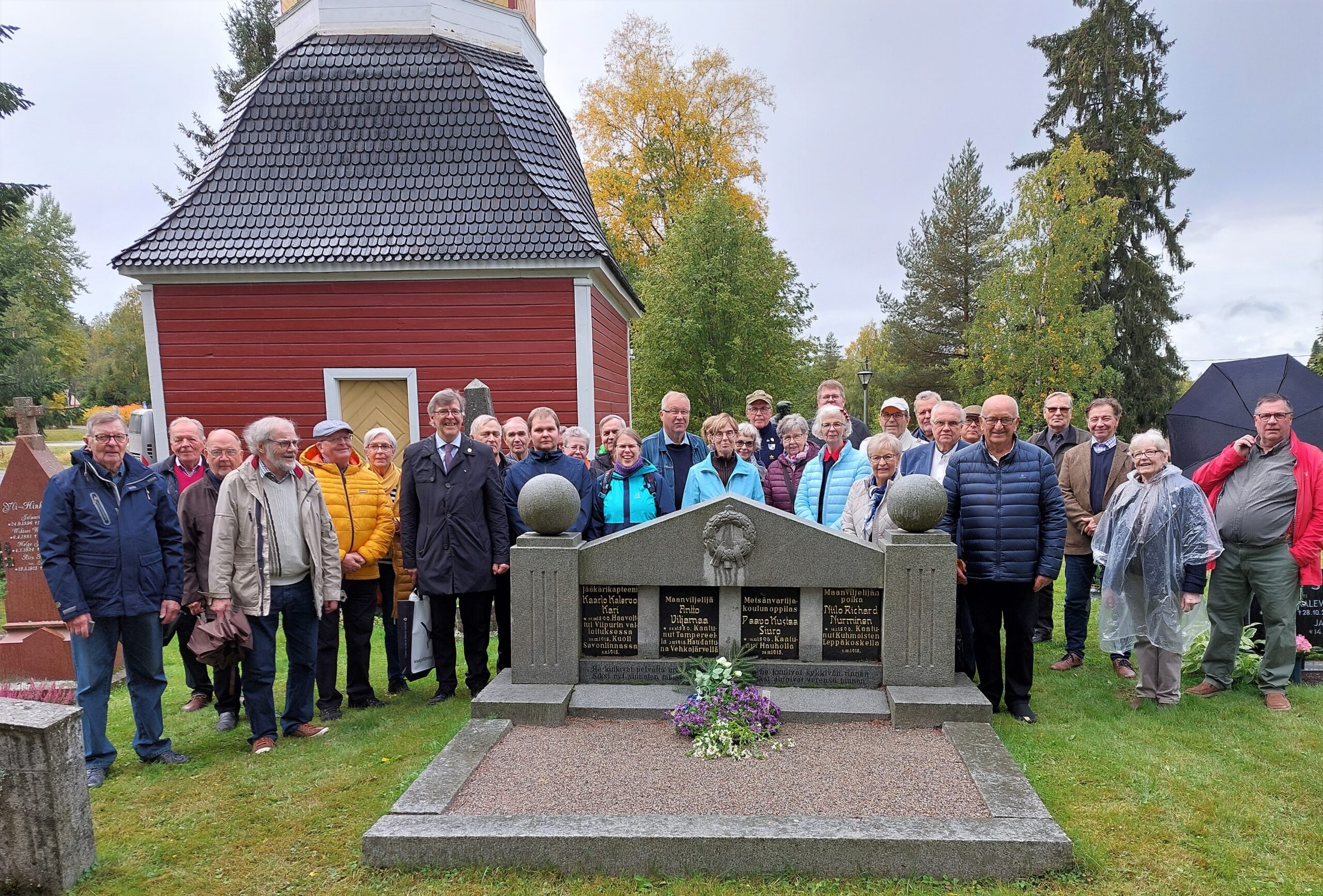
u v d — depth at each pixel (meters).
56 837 3.17
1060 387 23.23
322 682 5.14
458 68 10.83
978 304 28.80
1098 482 5.85
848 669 4.75
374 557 5.24
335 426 5.15
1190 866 3.23
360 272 10.04
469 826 3.31
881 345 40.91
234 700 5.12
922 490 4.51
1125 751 4.28
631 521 5.49
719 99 28.89
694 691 4.62
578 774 3.82
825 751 4.06
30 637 6.17
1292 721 4.69
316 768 4.31
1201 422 5.82
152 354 10.24
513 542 5.46
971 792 3.59
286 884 3.21
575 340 10.22
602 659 4.89
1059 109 25.91
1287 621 4.91
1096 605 7.95
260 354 10.26
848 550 4.73
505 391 10.30
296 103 10.73
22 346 14.87
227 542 4.39
